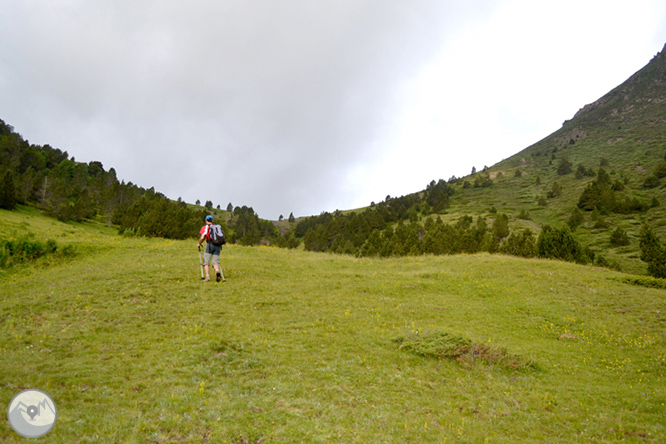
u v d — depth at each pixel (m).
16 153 121.94
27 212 80.75
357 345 10.70
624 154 181.50
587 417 7.38
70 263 21.28
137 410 5.89
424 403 7.61
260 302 14.16
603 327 14.94
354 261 28.80
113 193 104.69
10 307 11.32
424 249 71.50
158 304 12.66
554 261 29.58
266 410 6.44
